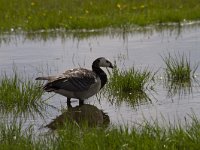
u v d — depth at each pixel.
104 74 18.19
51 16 33.19
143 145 11.84
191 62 22.20
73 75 17.27
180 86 19.11
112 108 16.86
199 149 11.73
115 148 12.05
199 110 15.96
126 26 31.84
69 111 16.67
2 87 17.91
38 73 21.03
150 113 15.91
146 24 32.53
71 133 13.09
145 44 26.70
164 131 12.81
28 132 14.30
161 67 21.61
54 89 16.92
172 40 27.52
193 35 28.81
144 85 19.34
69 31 31.31
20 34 30.59
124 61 22.86
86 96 17.38
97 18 32.84
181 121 14.73
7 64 22.95
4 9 35.06
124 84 18.75
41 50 25.92
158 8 36.53
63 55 24.58
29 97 17.44
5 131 13.60
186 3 37.38
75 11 35.06
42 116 16.12
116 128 13.36
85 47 26.47
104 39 28.61
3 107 17.08
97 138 12.44
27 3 36.56
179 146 12.02
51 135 13.95
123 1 37.66
